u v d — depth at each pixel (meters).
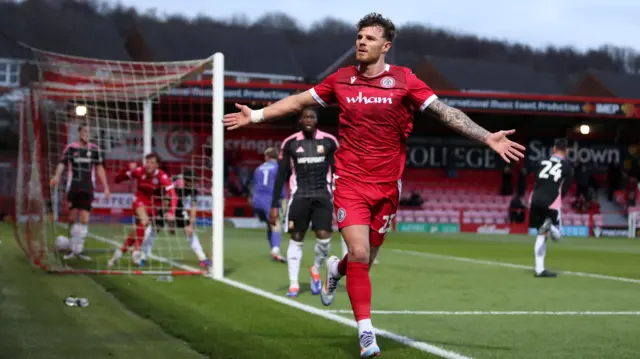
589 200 37.34
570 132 39.06
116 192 28.31
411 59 48.66
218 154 11.21
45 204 15.60
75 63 14.38
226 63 40.91
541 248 12.62
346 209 5.57
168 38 43.16
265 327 6.80
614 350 6.11
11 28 43.00
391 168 5.63
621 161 39.50
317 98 5.71
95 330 6.64
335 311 7.92
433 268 13.99
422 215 36.97
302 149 9.21
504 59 55.66
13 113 31.59
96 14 45.16
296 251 9.34
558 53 56.62
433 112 5.46
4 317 7.26
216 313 7.62
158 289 9.59
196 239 12.91
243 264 14.00
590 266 15.54
